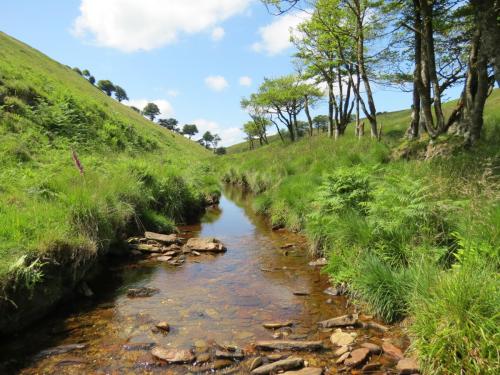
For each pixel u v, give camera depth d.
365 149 16.59
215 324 5.54
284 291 6.79
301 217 10.99
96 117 25.39
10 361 4.56
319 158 17.88
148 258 8.84
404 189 6.89
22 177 10.16
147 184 13.02
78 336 5.18
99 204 8.43
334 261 7.09
